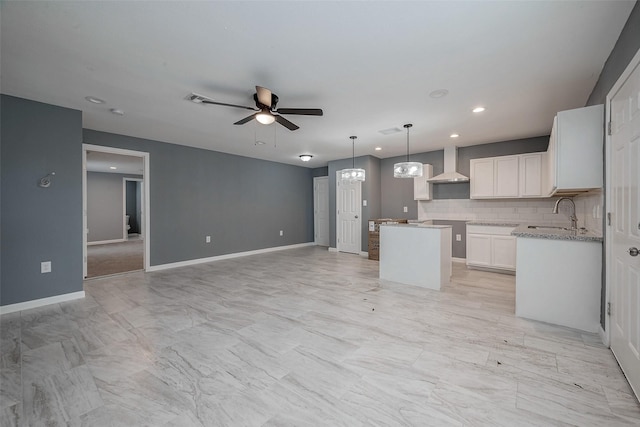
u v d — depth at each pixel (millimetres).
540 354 2172
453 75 2654
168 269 5215
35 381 1863
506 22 1908
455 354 2182
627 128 1869
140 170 8859
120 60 2393
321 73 2613
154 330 2625
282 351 2238
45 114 3316
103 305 3295
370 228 6160
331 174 7281
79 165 3553
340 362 2080
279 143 5379
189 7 1758
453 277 4484
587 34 2035
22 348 2299
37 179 3266
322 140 5121
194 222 5727
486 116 3773
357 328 2648
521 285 2861
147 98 3188
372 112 3613
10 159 3111
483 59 2377
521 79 2730
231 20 1885
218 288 3967
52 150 3361
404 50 2244
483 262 4883
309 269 5156
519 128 4328
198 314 3010
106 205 9141
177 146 5469
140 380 1873
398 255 4215
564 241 2643
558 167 2596
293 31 2006
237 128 4355
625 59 1944
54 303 3355
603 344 2318
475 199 5500
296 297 3555
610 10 1785
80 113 3557
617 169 2068
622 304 1953
